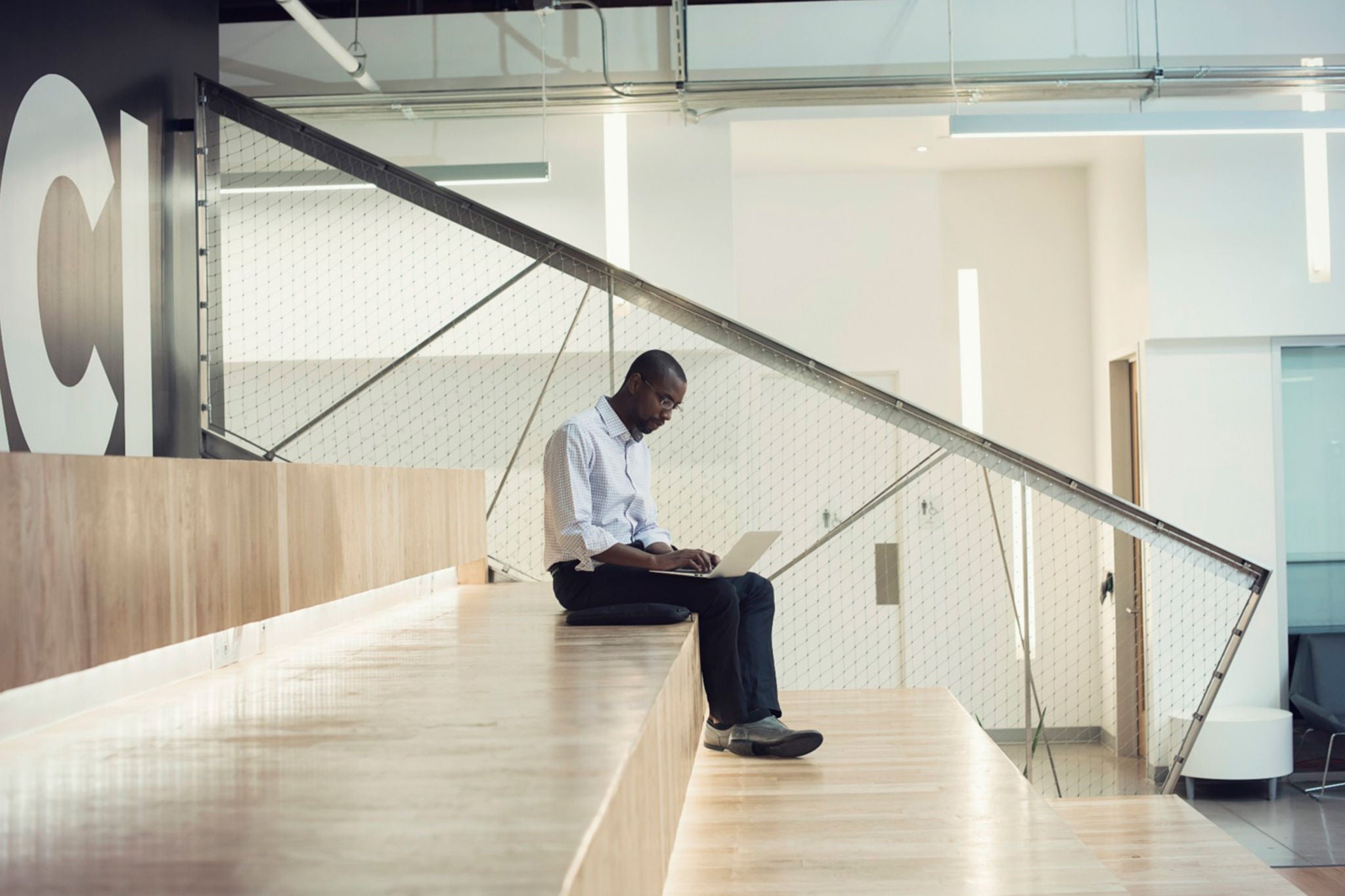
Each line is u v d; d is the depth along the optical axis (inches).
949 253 257.8
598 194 216.5
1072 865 81.4
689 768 97.0
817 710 138.6
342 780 49.3
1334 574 224.2
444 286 212.7
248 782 49.3
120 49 147.8
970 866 81.7
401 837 39.9
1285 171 221.0
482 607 130.5
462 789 47.2
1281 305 220.8
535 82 216.7
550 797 45.5
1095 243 252.7
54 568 61.5
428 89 217.5
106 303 143.4
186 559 76.6
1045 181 258.1
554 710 66.2
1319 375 226.1
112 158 145.5
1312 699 219.0
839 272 257.6
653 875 64.0
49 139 131.8
